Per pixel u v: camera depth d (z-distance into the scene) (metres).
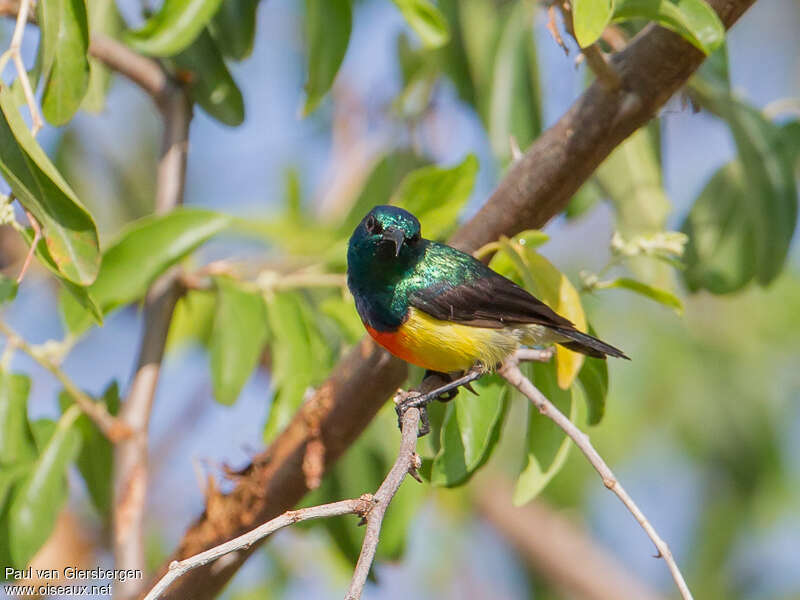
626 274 13.25
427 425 8.85
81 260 7.30
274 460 9.45
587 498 17.17
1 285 8.60
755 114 11.12
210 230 9.95
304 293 12.31
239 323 10.43
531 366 8.99
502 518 17.58
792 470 17.02
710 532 17.08
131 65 11.30
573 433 7.82
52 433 10.12
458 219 11.83
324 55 10.16
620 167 11.29
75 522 15.20
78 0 7.79
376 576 11.08
